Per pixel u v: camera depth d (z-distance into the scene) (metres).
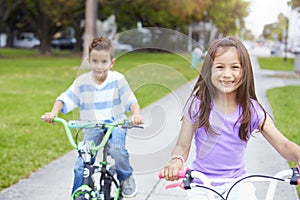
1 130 7.88
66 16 32.41
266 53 45.56
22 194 4.79
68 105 3.42
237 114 2.83
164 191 4.82
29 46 56.28
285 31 27.88
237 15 30.97
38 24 33.84
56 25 33.94
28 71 19.20
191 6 25.34
